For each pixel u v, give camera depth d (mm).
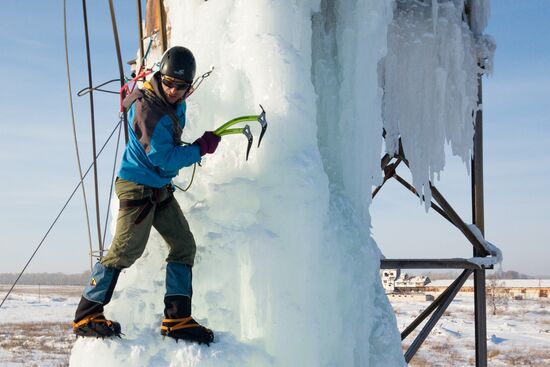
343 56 4285
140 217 3027
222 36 3672
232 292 3314
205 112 3660
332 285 3590
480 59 6238
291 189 3375
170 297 3088
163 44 4156
